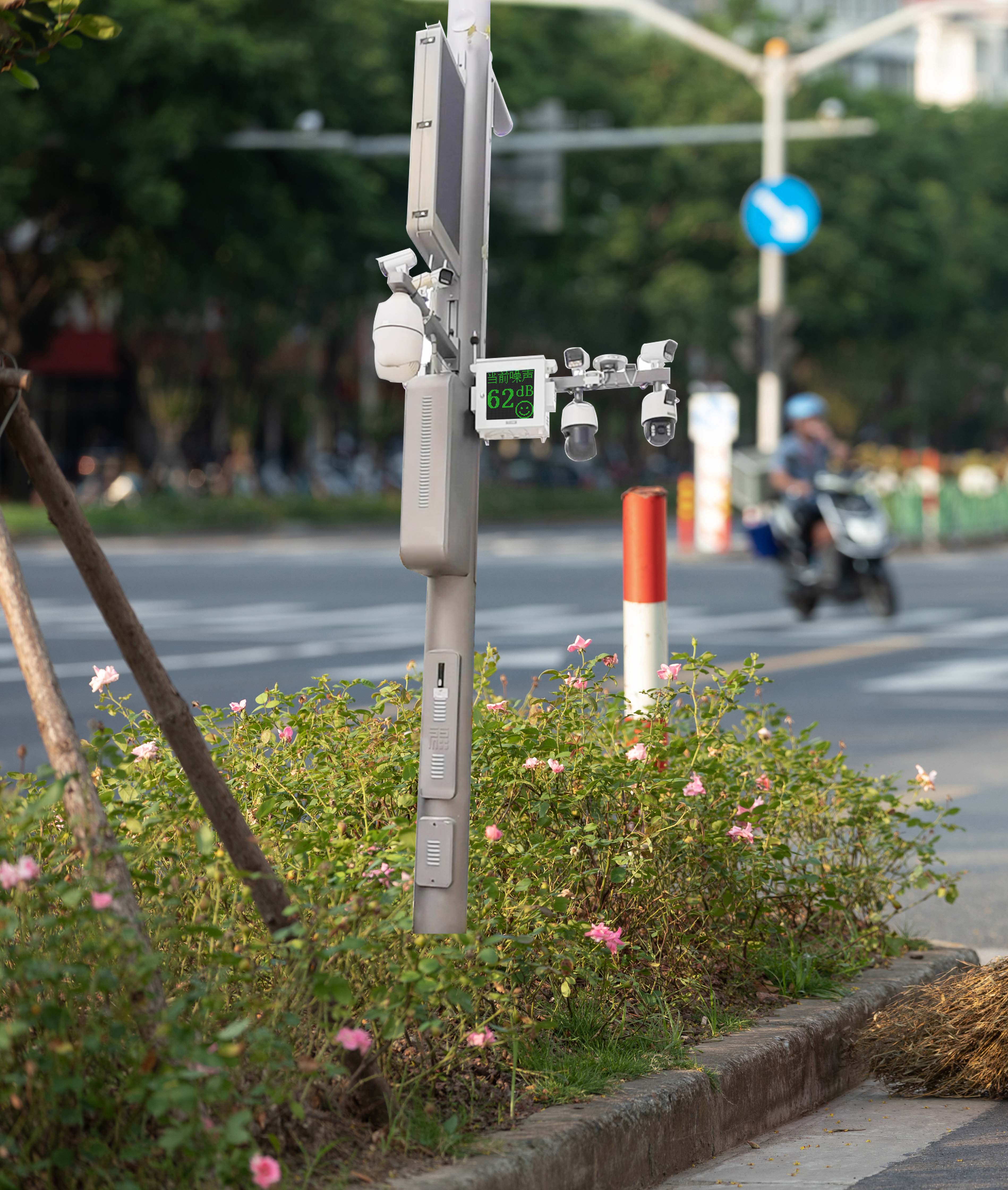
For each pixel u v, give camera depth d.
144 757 5.04
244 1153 3.38
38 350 44.69
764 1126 4.90
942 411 84.31
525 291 54.97
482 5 4.33
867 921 6.14
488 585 25.62
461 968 4.20
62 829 4.53
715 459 30.84
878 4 119.25
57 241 41.97
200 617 20.77
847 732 12.85
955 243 69.38
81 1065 3.46
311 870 4.40
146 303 46.84
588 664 5.84
